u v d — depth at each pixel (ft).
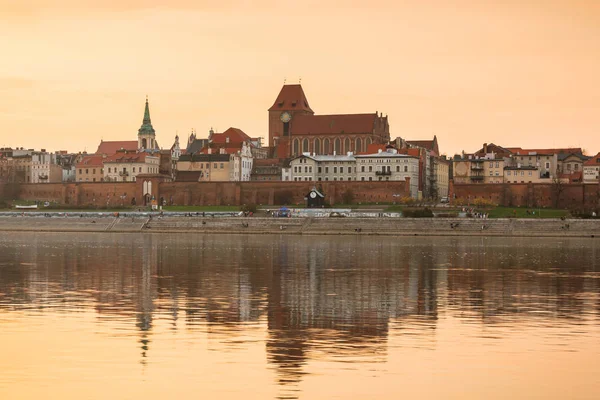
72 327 338.34
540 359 284.41
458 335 322.75
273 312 377.71
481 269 583.99
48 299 417.49
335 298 425.69
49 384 254.88
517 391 248.52
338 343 308.19
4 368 272.92
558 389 250.98
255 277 527.40
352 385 253.65
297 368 272.31
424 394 245.45
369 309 387.14
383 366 274.98
